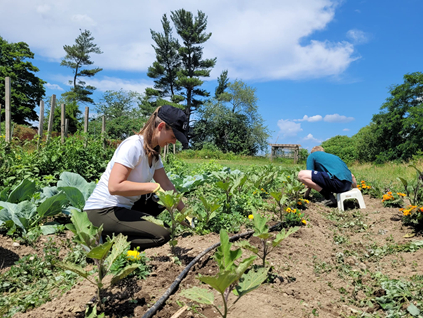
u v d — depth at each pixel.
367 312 2.02
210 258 2.52
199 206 4.03
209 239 2.95
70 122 28.34
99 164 6.85
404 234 3.58
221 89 44.28
